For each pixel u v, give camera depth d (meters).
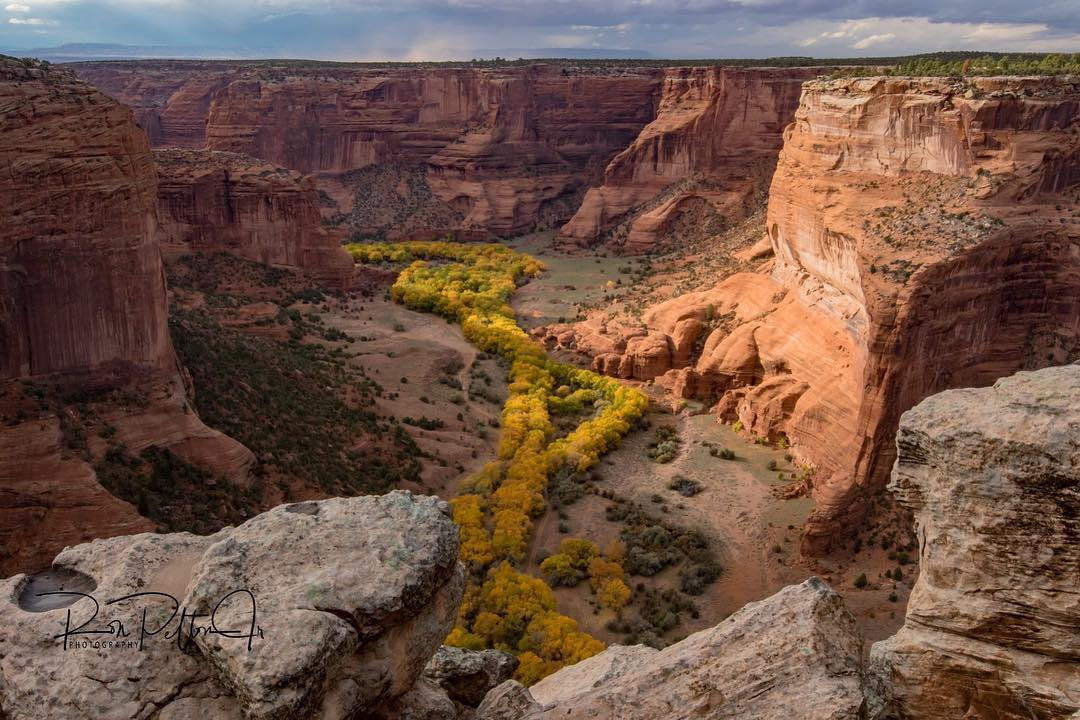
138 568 14.45
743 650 14.76
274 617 12.67
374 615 13.32
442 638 15.18
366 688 13.55
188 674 12.91
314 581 13.39
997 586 14.09
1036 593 13.76
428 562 14.18
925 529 15.08
